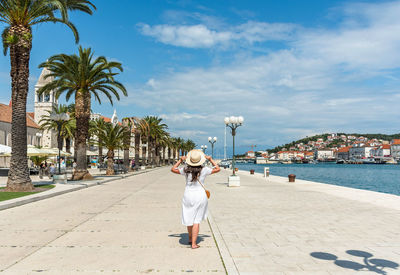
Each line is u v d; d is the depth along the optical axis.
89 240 6.20
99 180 24.25
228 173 41.31
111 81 25.95
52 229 7.23
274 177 31.70
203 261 4.90
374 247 5.79
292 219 8.62
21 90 15.77
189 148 135.38
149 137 64.38
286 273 4.39
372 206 11.29
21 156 15.51
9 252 5.37
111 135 32.66
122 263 4.79
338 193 16.09
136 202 12.13
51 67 24.89
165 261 4.89
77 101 25.30
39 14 16.66
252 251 5.48
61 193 15.16
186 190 5.71
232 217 8.92
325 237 6.54
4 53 18.62
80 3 20.34
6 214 9.33
